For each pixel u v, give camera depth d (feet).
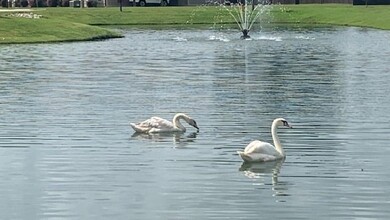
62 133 80.79
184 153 72.02
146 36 217.56
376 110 93.20
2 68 138.00
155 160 69.41
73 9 293.23
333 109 94.27
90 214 55.26
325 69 135.54
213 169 66.33
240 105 97.71
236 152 72.49
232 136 79.51
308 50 172.65
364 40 197.47
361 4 312.91
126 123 86.33
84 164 68.08
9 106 97.35
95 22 266.16
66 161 69.10
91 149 73.61
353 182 62.18
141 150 73.20
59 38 200.23
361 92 107.76
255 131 81.87
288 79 122.52
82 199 58.44
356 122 85.92
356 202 57.31
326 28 246.68
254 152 68.59
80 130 82.38
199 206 56.70
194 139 78.02
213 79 122.83
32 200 58.18
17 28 204.13
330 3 333.62
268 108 95.45
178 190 60.29
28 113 92.38
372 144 75.15
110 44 190.70
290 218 54.29
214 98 103.30
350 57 155.74
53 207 56.75
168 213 55.31
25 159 69.97
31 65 142.82
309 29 243.81
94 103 99.50
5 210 56.08
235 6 296.71
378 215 54.70
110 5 325.83
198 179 63.21
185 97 104.17
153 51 171.63
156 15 279.08
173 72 132.16
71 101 101.14
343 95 105.29
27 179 63.46
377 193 59.31
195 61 150.41
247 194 59.26
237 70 135.23
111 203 57.47
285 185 61.57
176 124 81.71
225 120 87.86
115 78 124.26
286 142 76.54
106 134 80.43
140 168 66.69
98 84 116.98
